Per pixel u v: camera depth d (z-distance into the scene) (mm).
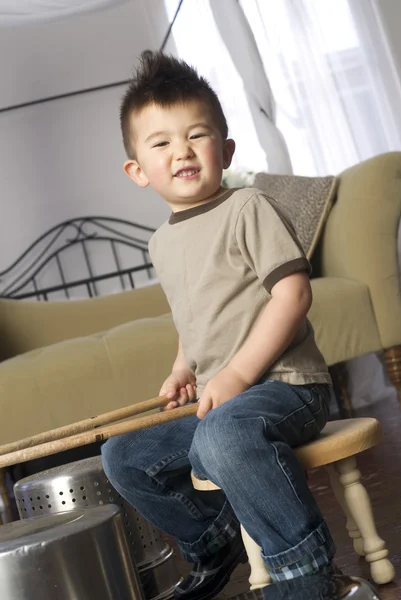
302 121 3551
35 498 1513
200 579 1434
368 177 2689
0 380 2469
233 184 3771
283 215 1315
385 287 2664
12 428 2449
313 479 2271
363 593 956
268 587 1055
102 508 1248
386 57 3389
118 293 3434
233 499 1147
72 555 1115
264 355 1228
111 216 4934
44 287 4852
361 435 1229
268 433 1154
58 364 2504
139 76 1406
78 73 4855
